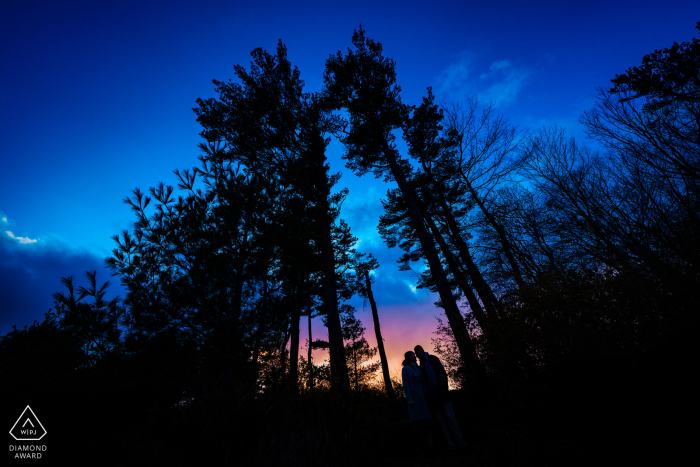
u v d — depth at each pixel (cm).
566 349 427
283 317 482
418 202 1307
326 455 396
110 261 425
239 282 468
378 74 1123
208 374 432
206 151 539
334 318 831
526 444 367
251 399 455
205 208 480
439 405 454
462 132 1196
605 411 347
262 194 518
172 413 379
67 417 385
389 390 1539
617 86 838
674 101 784
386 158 1161
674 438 266
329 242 914
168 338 424
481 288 986
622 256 706
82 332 387
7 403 358
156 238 447
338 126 1120
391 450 493
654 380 315
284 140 963
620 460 270
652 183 809
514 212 1046
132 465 362
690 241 529
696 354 314
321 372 686
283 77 984
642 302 402
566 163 1054
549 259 907
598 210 873
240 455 363
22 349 427
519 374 509
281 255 505
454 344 836
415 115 1191
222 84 959
